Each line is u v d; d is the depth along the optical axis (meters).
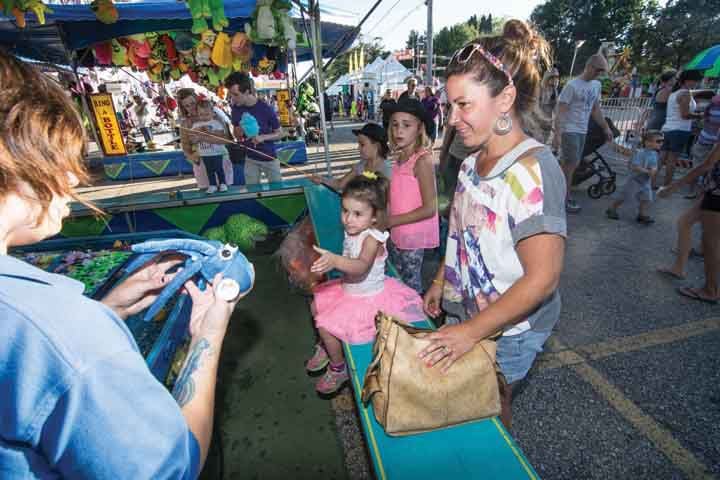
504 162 1.08
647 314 2.92
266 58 7.91
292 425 2.14
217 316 0.79
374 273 1.85
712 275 2.97
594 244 4.18
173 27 5.85
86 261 2.64
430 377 1.18
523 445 1.92
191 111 5.08
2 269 0.47
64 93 0.57
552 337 2.71
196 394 0.69
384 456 1.14
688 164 6.86
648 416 2.04
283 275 3.81
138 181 8.50
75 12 5.14
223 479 1.85
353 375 1.54
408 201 2.43
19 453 0.48
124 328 0.58
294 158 9.37
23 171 0.49
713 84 11.74
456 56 1.07
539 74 1.07
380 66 22.83
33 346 0.45
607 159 8.57
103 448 0.47
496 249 1.14
